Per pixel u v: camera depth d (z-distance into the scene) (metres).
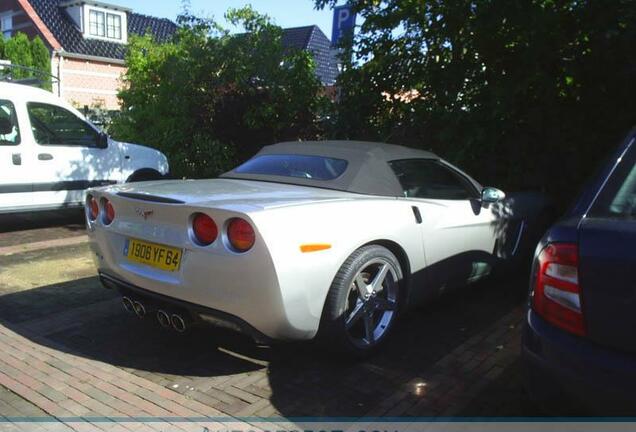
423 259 4.23
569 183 6.65
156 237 3.59
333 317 3.56
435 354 3.98
